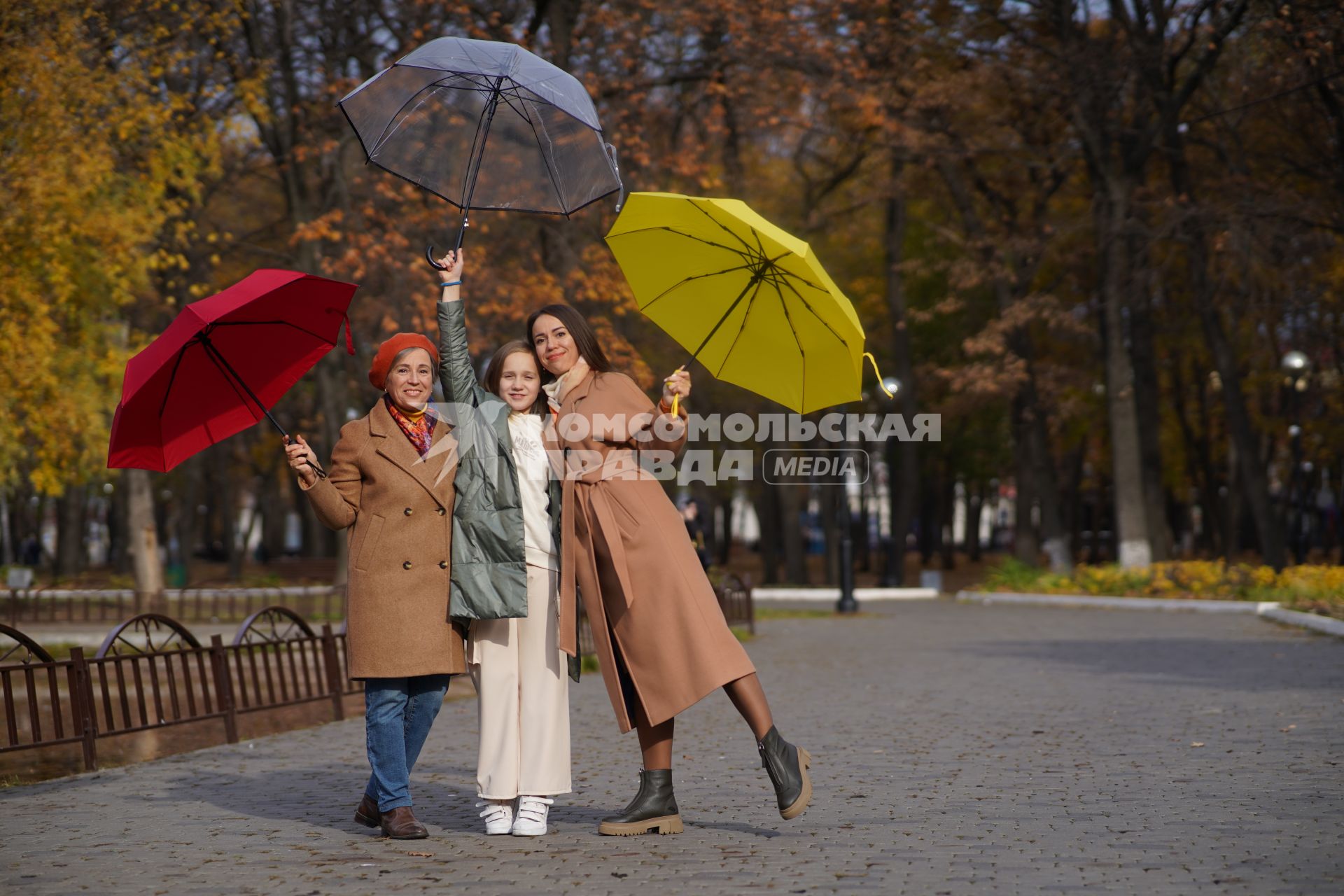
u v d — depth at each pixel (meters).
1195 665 22.98
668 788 9.65
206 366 9.86
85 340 29.88
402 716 9.63
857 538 86.38
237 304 9.34
